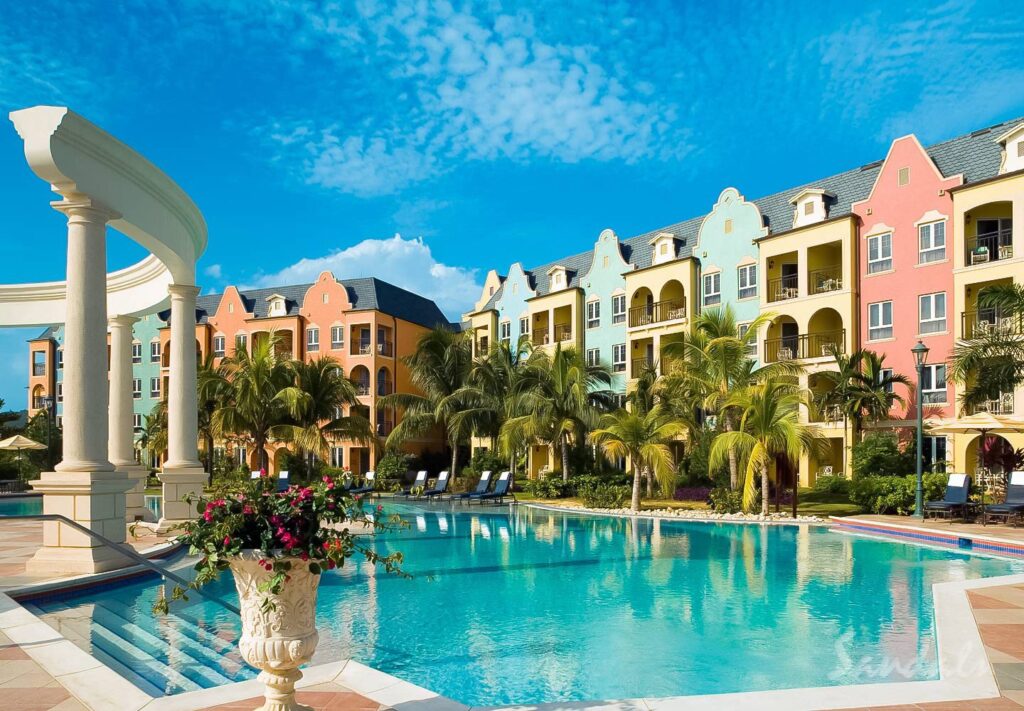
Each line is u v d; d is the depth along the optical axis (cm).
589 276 4134
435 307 5825
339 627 845
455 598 1001
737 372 2370
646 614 901
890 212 2795
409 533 1764
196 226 1573
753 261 3244
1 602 825
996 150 2586
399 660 718
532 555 1392
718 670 675
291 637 434
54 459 4281
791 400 2022
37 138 994
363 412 4725
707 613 905
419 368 3753
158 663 669
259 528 436
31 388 5766
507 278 4738
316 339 4944
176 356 1548
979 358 1805
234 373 3569
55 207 1077
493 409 3409
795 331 3247
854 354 2620
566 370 2931
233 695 526
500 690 629
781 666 684
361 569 1239
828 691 532
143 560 704
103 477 1057
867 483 2061
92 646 723
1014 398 2377
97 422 1073
